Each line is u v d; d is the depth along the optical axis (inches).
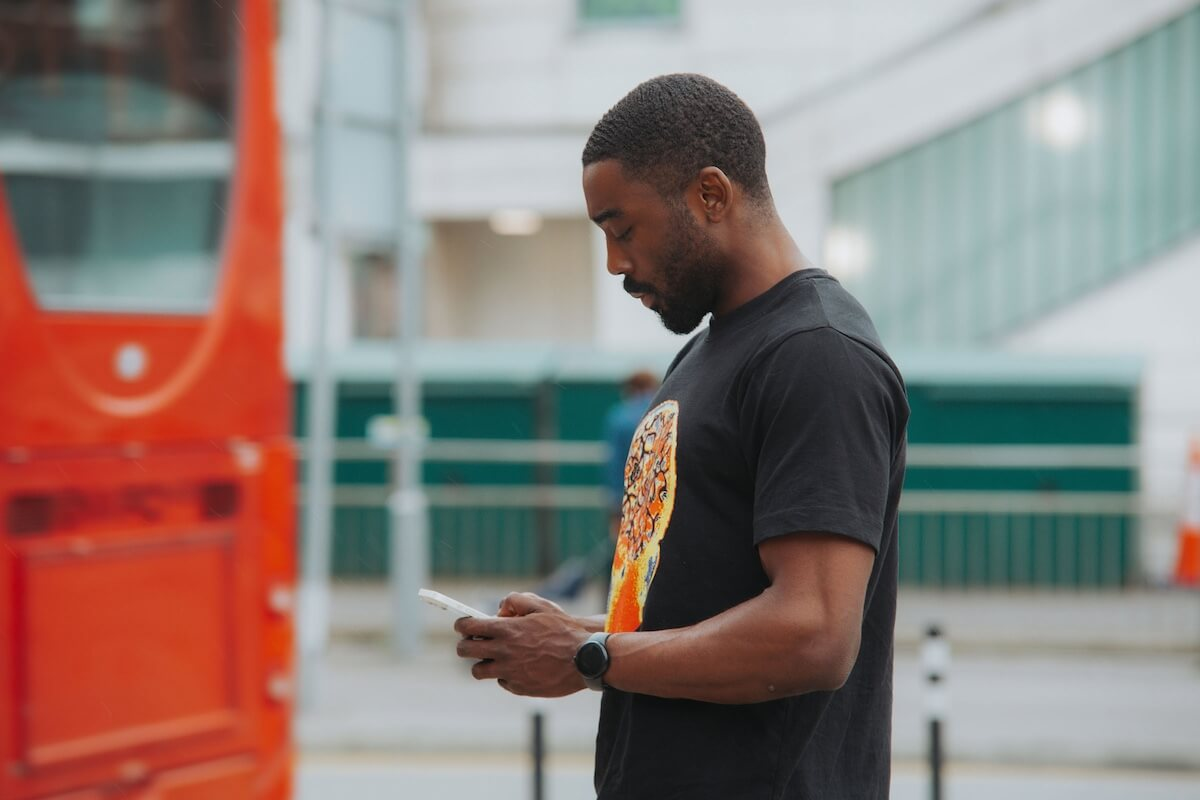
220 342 346.6
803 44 1067.9
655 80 164.7
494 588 906.7
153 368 329.4
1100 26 988.6
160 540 326.6
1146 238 987.9
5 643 293.4
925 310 1024.9
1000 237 1010.7
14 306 301.9
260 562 352.2
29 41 315.9
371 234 716.0
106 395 318.0
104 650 311.7
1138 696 665.6
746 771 157.1
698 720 158.6
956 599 855.1
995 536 857.5
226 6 355.3
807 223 1040.2
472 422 919.7
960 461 865.5
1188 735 586.9
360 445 922.7
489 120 1119.6
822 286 160.2
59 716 301.7
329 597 892.6
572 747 584.7
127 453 320.8
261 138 365.4
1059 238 1001.5
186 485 334.3
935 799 420.5
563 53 1107.9
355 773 554.9
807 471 148.9
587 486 906.1
